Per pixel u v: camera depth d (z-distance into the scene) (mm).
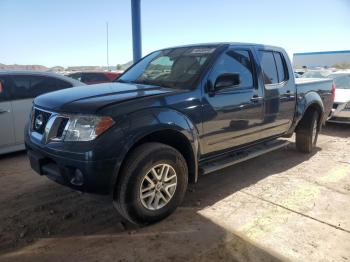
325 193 4559
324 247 3283
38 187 4691
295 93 5703
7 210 3994
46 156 3506
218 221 3770
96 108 3275
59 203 4188
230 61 4480
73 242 3346
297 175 5273
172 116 3643
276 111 5238
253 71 4816
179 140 3881
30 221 3740
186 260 3068
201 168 4242
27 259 3066
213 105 4121
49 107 3609
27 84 6312
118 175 3355
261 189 4691
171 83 4184
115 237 3439
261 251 3209
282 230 3584
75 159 3201
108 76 12844
